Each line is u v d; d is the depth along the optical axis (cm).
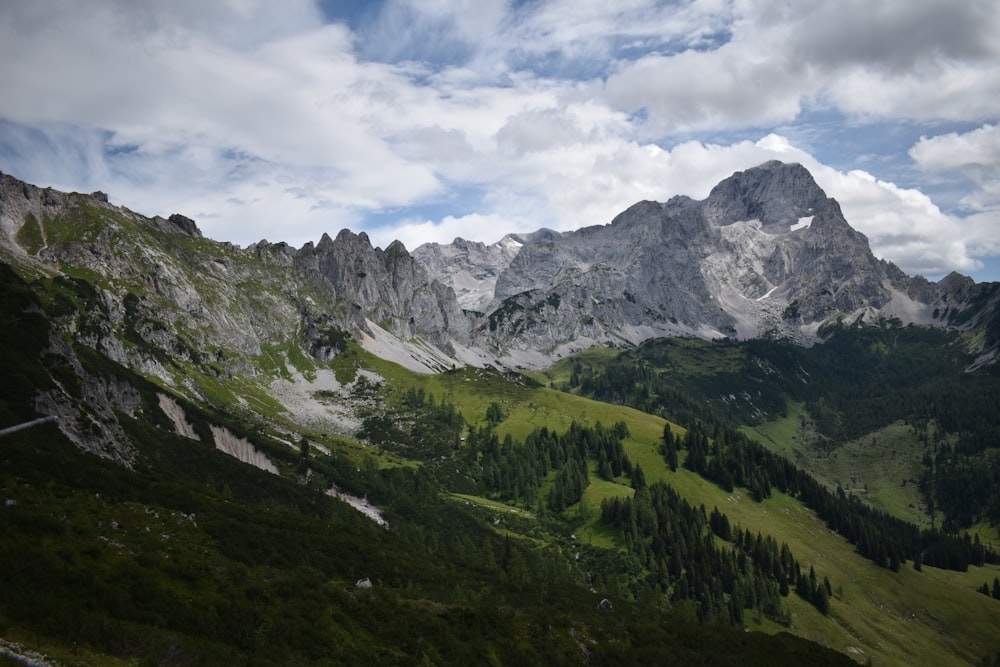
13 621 5334
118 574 6825
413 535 18812
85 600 6100
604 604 13262
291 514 14138
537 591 13488
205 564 8112
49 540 7088
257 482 18312
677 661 10750
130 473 11281
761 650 12088
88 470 10250
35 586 5991
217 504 11775
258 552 9988
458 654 8581
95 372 18550
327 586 8950
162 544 8531
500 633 9594
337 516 17762
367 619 8456
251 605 7350
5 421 10375
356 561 11331
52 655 4931
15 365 11800
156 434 18200
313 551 11069
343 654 7350
